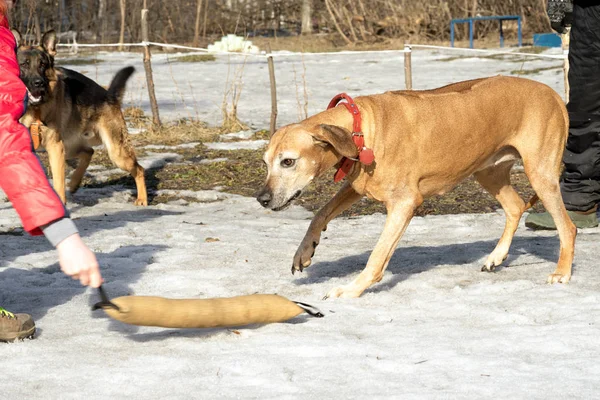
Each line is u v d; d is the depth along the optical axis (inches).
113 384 155.7
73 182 410.0
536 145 235.3
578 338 179.3
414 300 217.9
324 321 198.1
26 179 131.6
